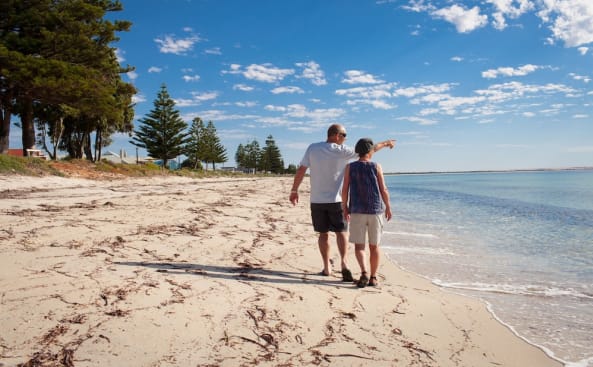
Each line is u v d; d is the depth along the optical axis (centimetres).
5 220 605
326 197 390
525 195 2377
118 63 2930
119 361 197
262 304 294
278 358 210
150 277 346
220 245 522
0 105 2112
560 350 240
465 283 399
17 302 266
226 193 1744
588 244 654
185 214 822
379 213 367
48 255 401
